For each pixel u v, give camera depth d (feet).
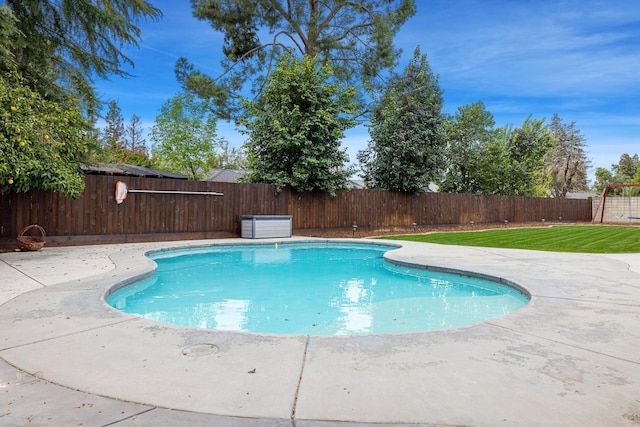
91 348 9.67
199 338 10.44
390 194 51.26
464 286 21.02
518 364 8.87
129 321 11.82
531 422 6.54
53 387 7.68
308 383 7.90
